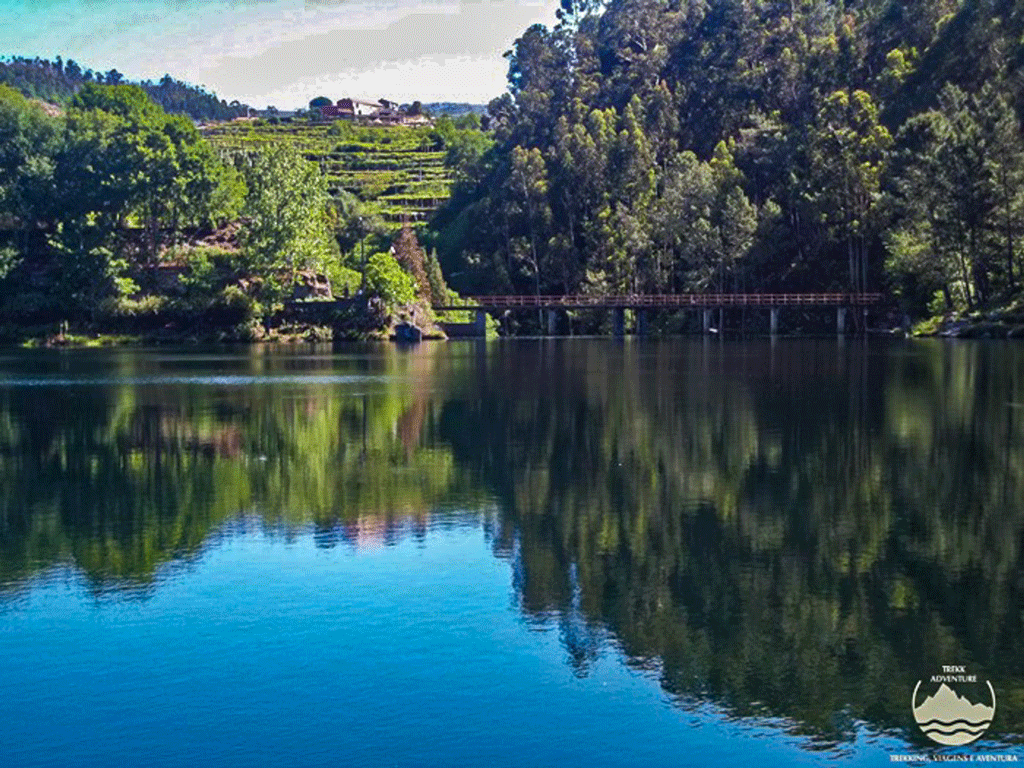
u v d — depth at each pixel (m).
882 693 18.17
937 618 21.47
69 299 138.12
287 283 139.12
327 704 17.72
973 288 113.81
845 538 27.09
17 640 20.52
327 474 35.94
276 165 139.50
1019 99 120.81
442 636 20.58
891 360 78.00
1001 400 51.44
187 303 136.75
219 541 27.52
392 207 195.88
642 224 153.62
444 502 31.55
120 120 162.25
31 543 27.36
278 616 21.67
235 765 15.83
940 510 29.64
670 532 27.84
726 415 47.94
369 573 24.55
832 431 42.62
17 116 155.00
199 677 18.77
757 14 182.00
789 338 125.44
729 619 21.45
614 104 185.88
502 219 169.00
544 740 16.55
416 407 53.28
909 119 128.38
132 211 145.38
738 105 168.38
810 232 145.75
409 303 139.38
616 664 19.31
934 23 152.88
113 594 23.20
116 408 54.03
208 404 55.56
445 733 16.75
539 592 23.12
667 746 16.41
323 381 69.50
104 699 17.94
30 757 16.09
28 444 42.53
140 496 32.91
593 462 37.25
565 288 161.38
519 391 60.44
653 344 116.12
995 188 104.88
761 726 17.03
